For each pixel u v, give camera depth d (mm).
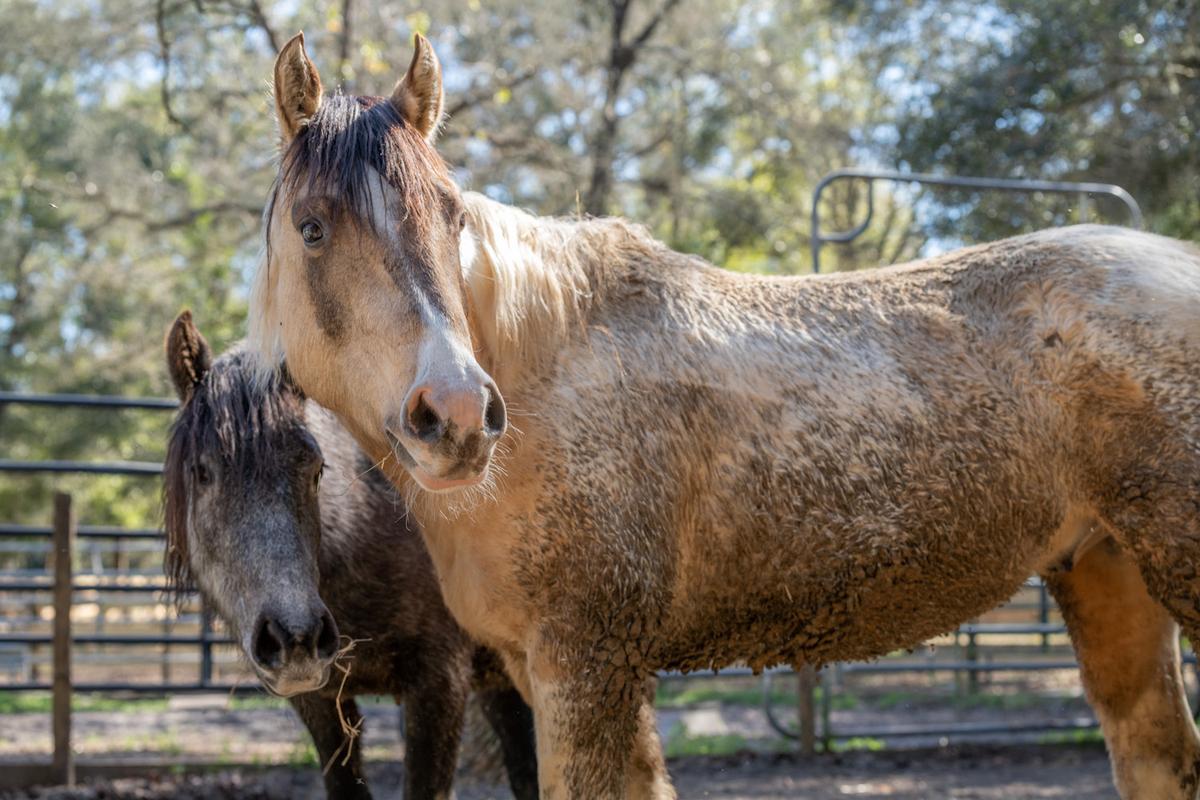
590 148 15258
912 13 14477
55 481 18672
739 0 17328
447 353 2332
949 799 5816
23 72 16609
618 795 2875
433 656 4004
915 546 2984
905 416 2992
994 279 3154
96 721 8328
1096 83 12141
